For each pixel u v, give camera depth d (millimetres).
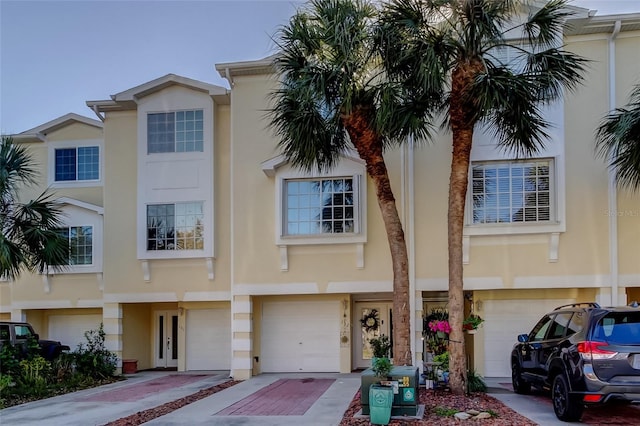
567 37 14172
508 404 10320
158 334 18875
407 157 14625
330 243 14734
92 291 17828
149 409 10961
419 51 10344
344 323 15977
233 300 15258
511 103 10273
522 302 14820
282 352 16141
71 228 17875
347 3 10914
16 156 14961
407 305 11289
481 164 14234
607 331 8359
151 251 16500
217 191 16656
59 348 17125
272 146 15406
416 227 14453
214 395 12375
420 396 10898
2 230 14281
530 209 14023
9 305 18578
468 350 15305
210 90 16406
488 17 10242
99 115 17500
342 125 11898
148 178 16797
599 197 13875
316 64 11188
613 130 11609
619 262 13703
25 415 10648
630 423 8602
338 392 12414
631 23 13812
